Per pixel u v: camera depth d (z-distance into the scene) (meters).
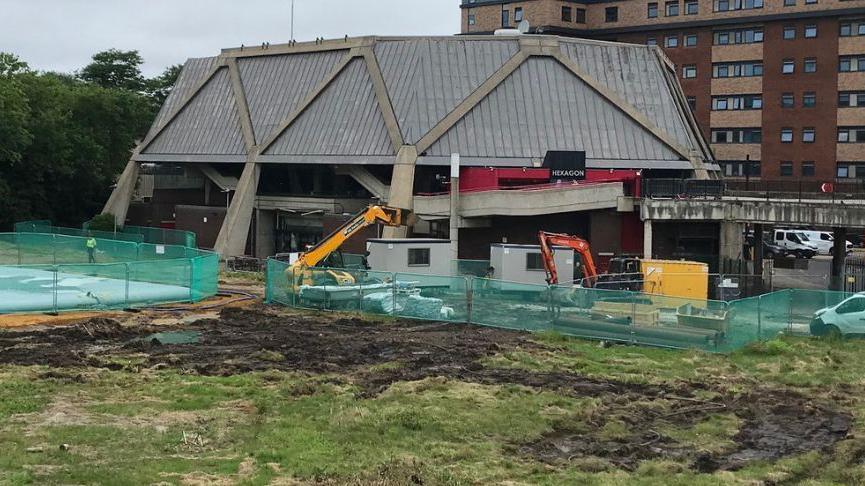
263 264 66.12
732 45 111.75
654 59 75.25
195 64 88.38
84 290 40.56
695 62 114.19
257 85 81.69
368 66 74.12
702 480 18.56
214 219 80.06
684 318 35.06
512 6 123.94
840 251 61.31
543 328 37.53
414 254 50.47
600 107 72.00
